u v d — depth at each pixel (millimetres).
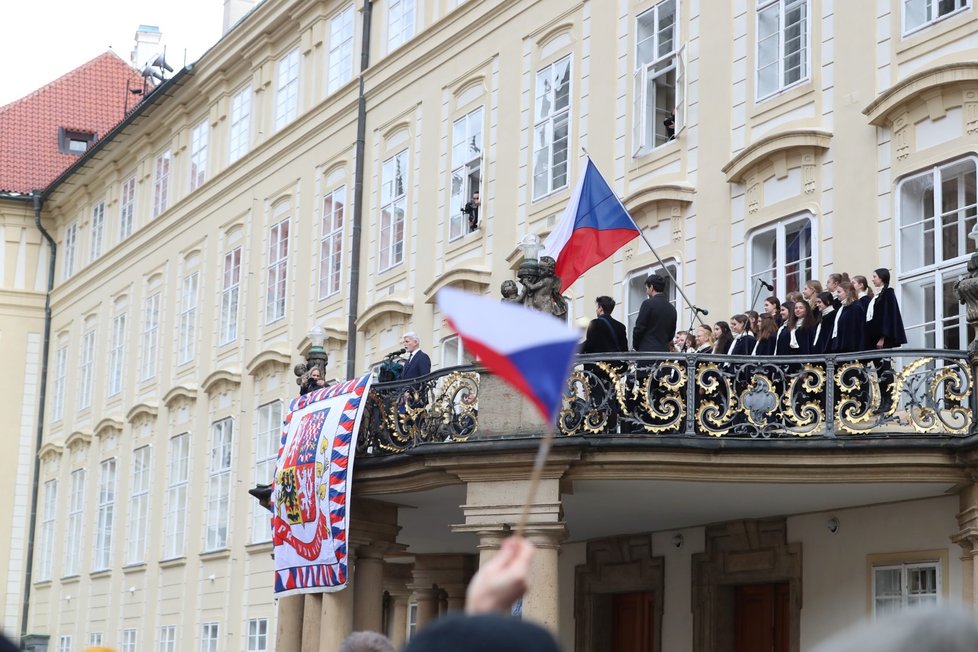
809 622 17625
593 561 21625
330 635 17828
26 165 50344
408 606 27938
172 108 38625
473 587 3344
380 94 28938
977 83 16016
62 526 43406
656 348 15656
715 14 20391
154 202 40031
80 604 41062
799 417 14547
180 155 38594
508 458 15328
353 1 30578
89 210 44938
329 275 29938
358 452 17797
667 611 19984
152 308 39062
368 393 17641
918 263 16672
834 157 17953
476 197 25078
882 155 17281
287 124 32438
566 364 4125
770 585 18797
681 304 20219
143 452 38281
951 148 16281
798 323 16281
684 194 20312
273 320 32062
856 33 17953
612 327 15852
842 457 14367
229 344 34062
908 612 2627
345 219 29578
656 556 20297
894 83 17266
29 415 46438
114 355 41438
